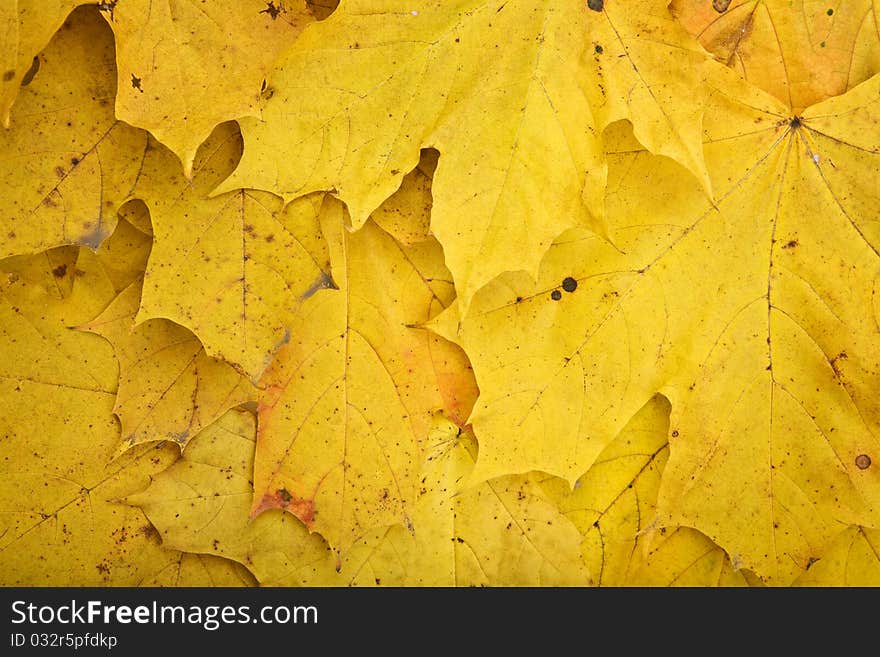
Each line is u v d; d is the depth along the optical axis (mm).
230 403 443
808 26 437
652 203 440
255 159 418
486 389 439
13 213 421
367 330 447
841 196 438
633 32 421
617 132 438
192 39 413
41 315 445
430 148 436
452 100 421
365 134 420
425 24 419
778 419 447
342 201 432
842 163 436
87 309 445
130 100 410
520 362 440
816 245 441
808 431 447
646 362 443
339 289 445
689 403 446
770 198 440
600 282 440
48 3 407
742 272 443
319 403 446
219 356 426
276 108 417
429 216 438
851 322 442
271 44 417
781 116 435
